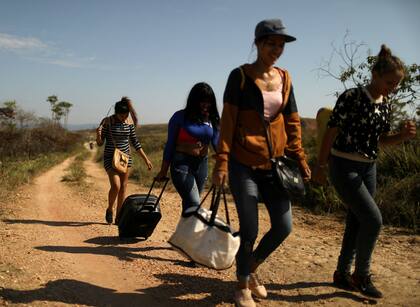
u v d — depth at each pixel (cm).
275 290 376
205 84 453
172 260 473
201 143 462
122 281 402
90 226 641
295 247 518
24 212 727
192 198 450
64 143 3847
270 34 300
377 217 339
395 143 364
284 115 333
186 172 457
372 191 355
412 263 445
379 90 333
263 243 332
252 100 311
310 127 1714
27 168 1531
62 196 966
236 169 319
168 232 611
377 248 507
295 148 334
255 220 314
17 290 356
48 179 1381
